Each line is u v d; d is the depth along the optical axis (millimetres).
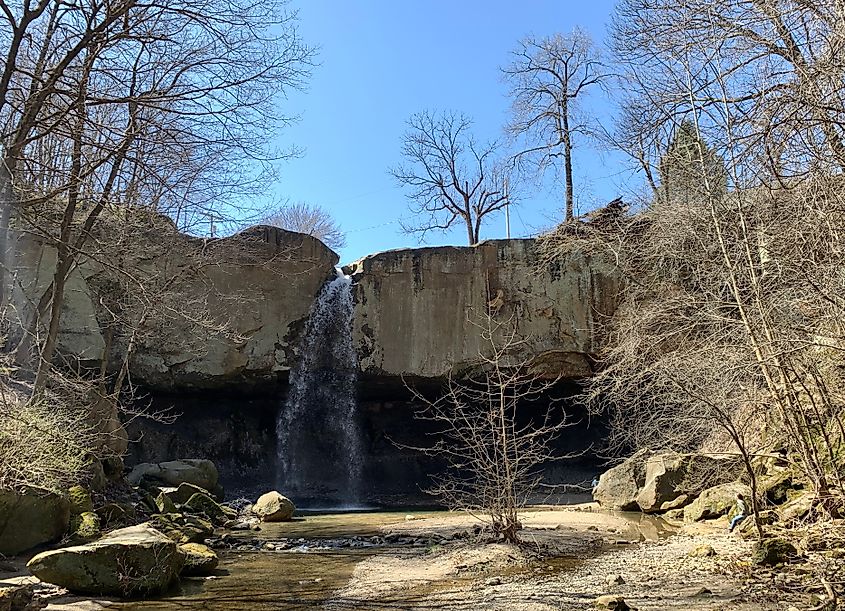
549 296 22953
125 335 19828
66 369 19328
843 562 7637
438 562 10234
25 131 10172
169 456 23281
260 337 22641
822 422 9586
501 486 12016
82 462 12609
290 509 16719
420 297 23391
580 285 22844
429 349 23078
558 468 25516
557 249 21484
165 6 10664
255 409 25047
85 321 20047
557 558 10227
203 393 23578
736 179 9344
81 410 13695
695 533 12039
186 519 13703
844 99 6234
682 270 14320
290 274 23203
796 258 7676
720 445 14672
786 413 9703
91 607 7539
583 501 20469
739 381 10445
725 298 11648
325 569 9953
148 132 11094
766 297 9469
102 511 12031
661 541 11367
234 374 22375
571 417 26016
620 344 16062
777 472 12258
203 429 24141
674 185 13930
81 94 10039
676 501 15039
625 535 12469
